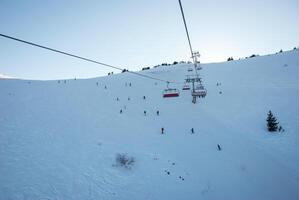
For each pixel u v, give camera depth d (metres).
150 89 59.62
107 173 18.23
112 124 31.12
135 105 42.75
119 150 22.48
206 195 14.70
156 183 16.77
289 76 52.88
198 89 45.25
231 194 14.48
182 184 16.39
